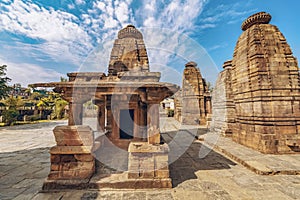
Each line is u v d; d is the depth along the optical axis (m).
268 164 5.57
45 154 7.75
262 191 4.04
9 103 23.70
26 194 3.87
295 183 4.46
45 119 31.39
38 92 48.19
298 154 6.76
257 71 7.47
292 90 7.30
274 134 6.98
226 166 5.84
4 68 22.14
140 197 3.72
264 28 7.80
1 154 7.79
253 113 7.73
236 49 9.24
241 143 8.66
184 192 3.97
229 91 11.23
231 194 3.88
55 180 4.13
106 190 4.01
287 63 7.46
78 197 3.71
